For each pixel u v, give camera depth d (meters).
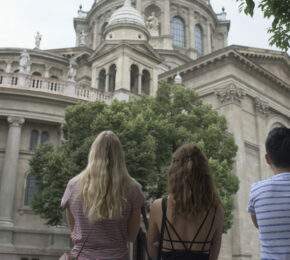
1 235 24.55
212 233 4.07
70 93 29.92
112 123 21.77
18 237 25.48
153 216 4.19
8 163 26.58
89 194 3.95
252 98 41.62
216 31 72.88
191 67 42.25
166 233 4.05
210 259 4.23
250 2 9.96
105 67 35.47
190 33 63.97
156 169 24.16
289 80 49.19
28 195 27.56
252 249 34.12
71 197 4.11
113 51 34.75
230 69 39.38
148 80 36.22
